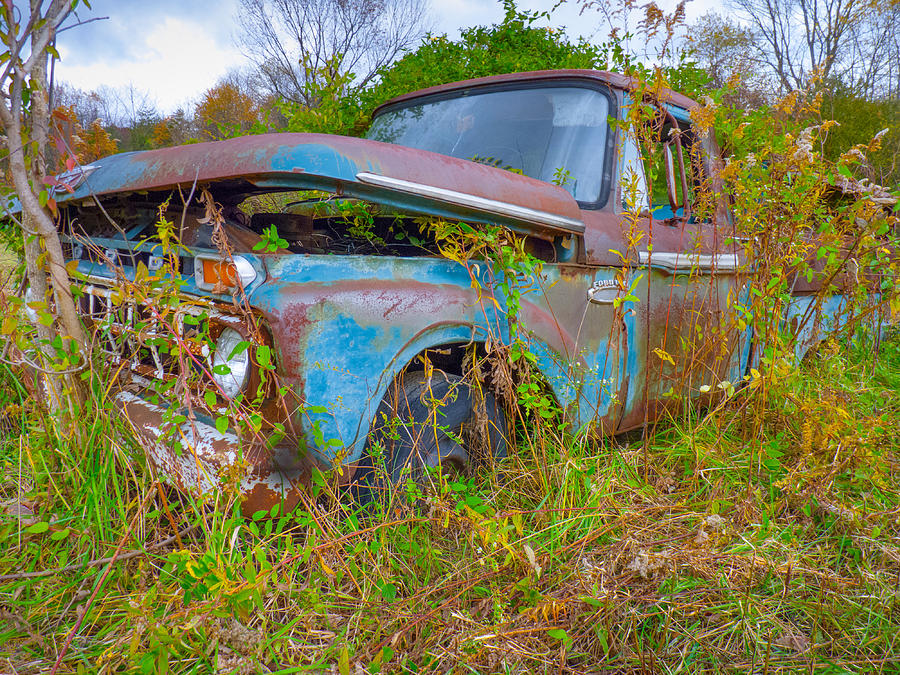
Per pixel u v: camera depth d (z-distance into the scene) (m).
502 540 1.73
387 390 2.02
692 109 2.85
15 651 1.58
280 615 1.73
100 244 2.37
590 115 2.91
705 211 2.93
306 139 1.91
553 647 1.68
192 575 1.42
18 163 1.97
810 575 2.01
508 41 6.74
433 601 1.77
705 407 3.33
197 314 1.83
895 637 1.73
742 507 2.24
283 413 1.79
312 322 1.80
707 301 3.12
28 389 2.53
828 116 10.26
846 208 2.75
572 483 2.26
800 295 3.68
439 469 2.00
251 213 2.98
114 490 2.08
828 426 2.42
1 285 2.12
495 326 2.24
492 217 2.23
